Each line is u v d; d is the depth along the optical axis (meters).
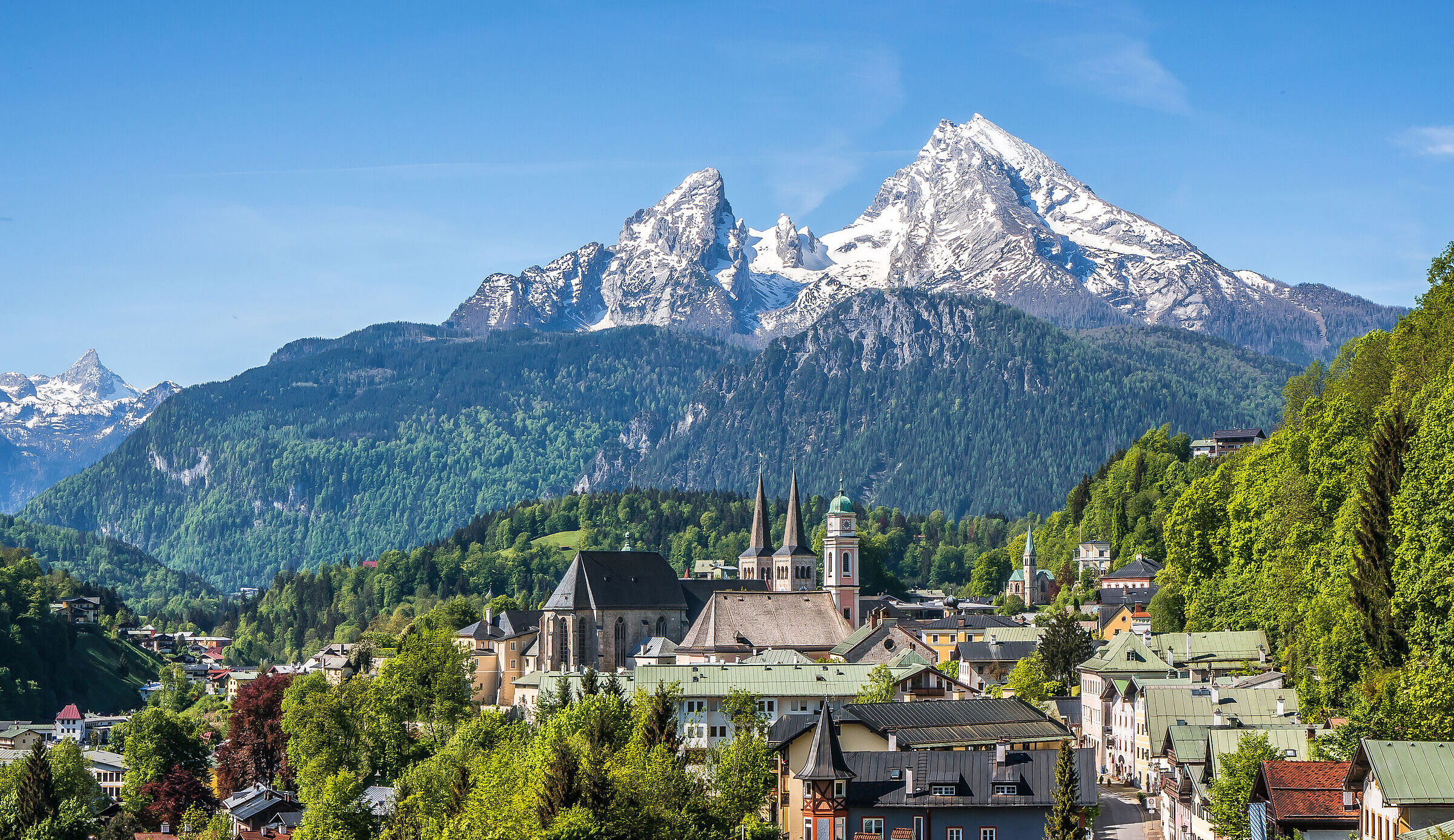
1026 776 145.62
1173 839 153.50
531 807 139.38
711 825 147.75
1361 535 147.88
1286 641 191.75
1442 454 140.00
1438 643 131.25
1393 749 107.19
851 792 147.12
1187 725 162.62
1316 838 115.38
